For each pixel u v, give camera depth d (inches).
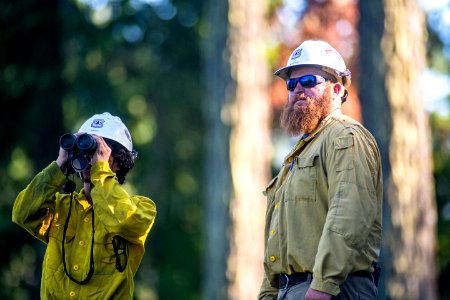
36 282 1368.1
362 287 448.1
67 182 482.0
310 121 472.7
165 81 2252.7
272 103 1562.5
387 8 926.4
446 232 1667.1
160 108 2273.6
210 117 1163.3
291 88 482.6
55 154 1373.0
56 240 475.5
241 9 1152.2
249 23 1154.0
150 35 2079.2
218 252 1132.5
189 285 2324.1
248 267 1126.4
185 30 2178.9
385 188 908.0
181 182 2348.7
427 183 921.5
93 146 466.9
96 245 466.6
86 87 1823.3
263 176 1149.1
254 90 1151.0
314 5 1496.1
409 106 920.3
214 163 1150.3
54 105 1373.0
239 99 1144.2
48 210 481.7
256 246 1131.3
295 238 455.5
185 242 2345.0
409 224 902.4
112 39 1755.7
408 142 915.4
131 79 2127.2
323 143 459.2
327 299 428.8
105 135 481.7
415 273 898.1
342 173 443.2
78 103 1818.4
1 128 1378.0
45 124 1368.1
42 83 1350.9
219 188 1141.1
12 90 1359.5
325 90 477.7
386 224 902.4
